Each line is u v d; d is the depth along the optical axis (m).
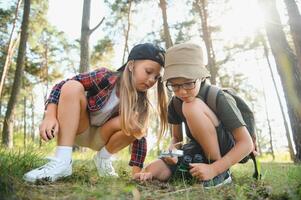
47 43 21.48
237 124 2.33
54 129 2.29
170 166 2.57
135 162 2.82
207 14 14.05
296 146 6.77
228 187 2.20
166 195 1.92
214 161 2.44
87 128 2.72
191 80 2.25
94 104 2.59
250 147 2.35
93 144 2.88
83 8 11.01
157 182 2.36
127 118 2.50
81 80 2.50
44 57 22.11
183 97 2.32
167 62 2.30
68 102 2.34
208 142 2.38
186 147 2.62
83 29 10.95
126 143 2.75
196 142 2.58
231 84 18.97
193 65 2.25
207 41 13.20
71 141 2.34
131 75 2.54
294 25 6.46
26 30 12.38
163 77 2.31
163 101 2.75
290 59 6.89
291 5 6.48
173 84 2.30
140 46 2.52
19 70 12.14
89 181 2.20
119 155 5.46
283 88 6.96
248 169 4.18
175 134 2.88
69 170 2.32
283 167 4.44
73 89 2.36
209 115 2.39
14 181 1.75
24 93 21.00
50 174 2.19
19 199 1.60
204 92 2.46
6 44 16.20
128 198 1.77
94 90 2.57
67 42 21.73
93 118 2.70
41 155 3.22
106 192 1.81
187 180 2.49
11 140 11.53
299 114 6.70
